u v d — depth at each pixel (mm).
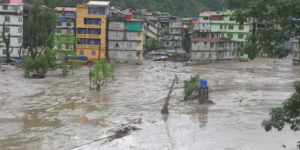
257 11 12031
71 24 83375
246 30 91250
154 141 22859
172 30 116500
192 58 82625
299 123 11914
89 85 46938
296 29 11797
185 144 22141
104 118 29219
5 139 23188
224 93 41688
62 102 35906
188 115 30312
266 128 12336
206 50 82188
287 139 22547
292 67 73688
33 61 53094
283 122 12008
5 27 69812
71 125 26922
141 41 77062
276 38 12016
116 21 76688
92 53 75688
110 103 35656
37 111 31656
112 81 49688
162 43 111875
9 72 57594
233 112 31391
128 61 77625
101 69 42875
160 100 37531
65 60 65375
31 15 77938
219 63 82125
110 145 22031
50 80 51000
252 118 28953
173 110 32406
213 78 55875
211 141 22688
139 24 77188
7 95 38562
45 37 73250
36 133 24672
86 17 75312
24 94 39625
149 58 91812
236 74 61469
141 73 61812
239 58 88250
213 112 31453
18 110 31906
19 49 71250
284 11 11461
